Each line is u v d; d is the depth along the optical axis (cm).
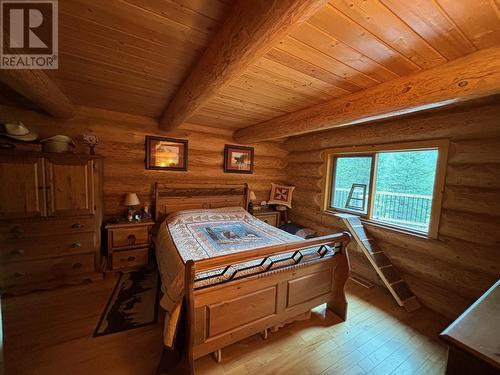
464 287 212
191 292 132
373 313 226
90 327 188
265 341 181
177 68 169
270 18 82
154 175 335
